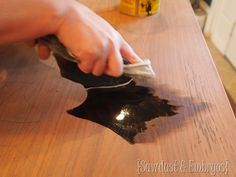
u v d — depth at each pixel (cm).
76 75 31
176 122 27
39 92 31
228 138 26
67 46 26
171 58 36
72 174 23
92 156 24
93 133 26
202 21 136
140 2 44
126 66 28
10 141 26
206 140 25
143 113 28
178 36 41
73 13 25
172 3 50
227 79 109
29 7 23
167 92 30
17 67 34
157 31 42
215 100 30
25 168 23
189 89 31
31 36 25
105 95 30
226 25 122
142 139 26
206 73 33
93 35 25
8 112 28
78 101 29
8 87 31
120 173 23
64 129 27
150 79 32
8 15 22
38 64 34
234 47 115
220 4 126
